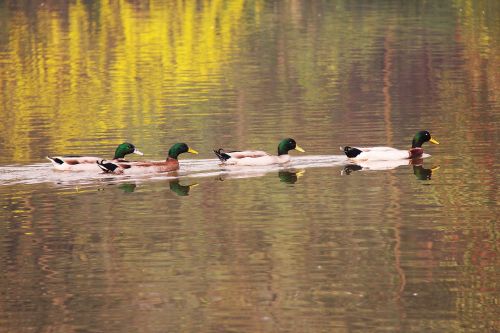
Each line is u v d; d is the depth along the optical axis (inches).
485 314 538.3
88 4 2433.6
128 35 1939.0
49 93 1355.8
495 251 638.5
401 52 1664.6
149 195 799.7
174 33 1959.9
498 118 1109.1
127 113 1187.3
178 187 824.9
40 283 599.8
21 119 1167.0
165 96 1298.0
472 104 1205.1
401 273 602.2
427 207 746.8
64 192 810.2
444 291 572.1
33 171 887.1
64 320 543.5
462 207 744.3
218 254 642.8
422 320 535.8
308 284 586.9
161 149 983.6
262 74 1466.5
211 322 535.8
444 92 1295.5
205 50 1734.7
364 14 2213.3
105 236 687.1
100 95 1323.8
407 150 927.0
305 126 1078.4
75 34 1962.4
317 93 1296.8
